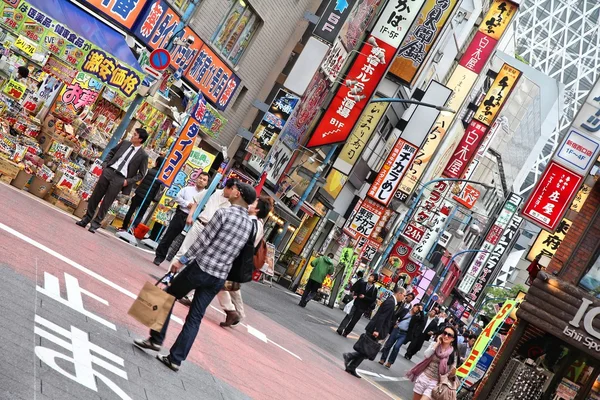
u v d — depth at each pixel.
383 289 66.62
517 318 25.09
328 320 40.41
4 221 14.93
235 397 11.36
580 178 28.45
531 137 158.62
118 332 11.30
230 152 38.41
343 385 20.62
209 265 11.23
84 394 7.89
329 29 39.19
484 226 116.94
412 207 67.81
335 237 64.00
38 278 11.75
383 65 44.78
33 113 23.91
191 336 11.09
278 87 39.12
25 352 8.29
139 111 27.77
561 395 25.34
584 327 23.92
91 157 25.09
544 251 44.72
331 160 51.84
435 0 54.69
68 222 21.17
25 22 23.39
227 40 34.34
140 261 21.27
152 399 8.98
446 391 18.44
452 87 77.44
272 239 49.69
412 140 57.94
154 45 28.66
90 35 24.52
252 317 24.11
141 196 26.50
